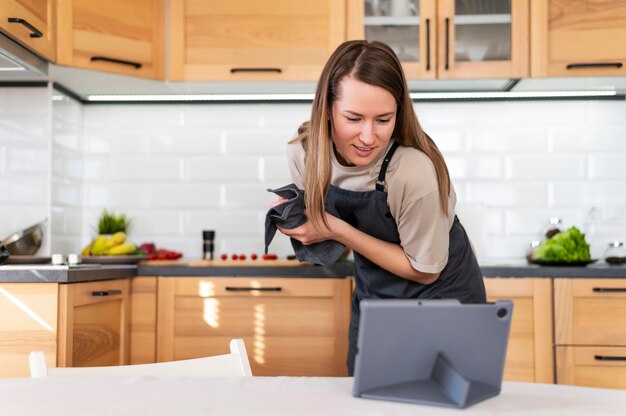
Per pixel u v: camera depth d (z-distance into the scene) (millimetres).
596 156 3445
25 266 2332
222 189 3480
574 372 2840
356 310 2197
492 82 3221
